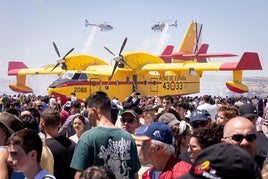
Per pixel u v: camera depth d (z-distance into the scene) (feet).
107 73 98.53
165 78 118.52
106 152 14.58
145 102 73.87
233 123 12.03
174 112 23.31
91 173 8.59
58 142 17.04
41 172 11.98
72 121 23.82
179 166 12.62
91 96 15.57
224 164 6.15
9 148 11.79
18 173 13.05
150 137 12.80
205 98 37.27
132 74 106.42
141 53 108.37
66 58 104.58
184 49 157.17
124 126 21.21
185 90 128.47
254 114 19.39
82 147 14.56
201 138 13.46
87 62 108.47
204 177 6.21
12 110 23.81
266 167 8.71
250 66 101.45
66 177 16.97
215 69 101.96
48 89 88.33
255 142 11.91
